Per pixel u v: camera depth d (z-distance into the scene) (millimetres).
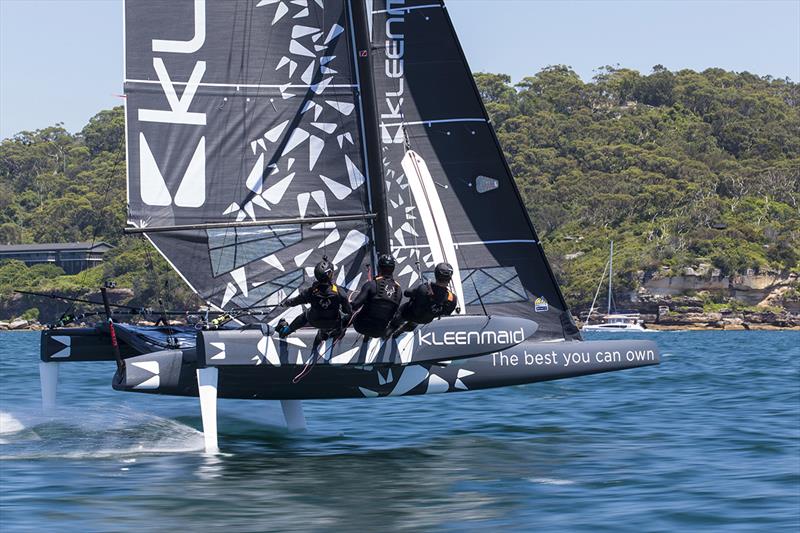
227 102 46562
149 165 45406
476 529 28734
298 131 47281
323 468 38750
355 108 47719
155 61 45625
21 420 49781
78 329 49031
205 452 42500
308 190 47312
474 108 54688
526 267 54375
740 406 60406
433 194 52500
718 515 30297
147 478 36281
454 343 44562
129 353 49062
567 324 54406
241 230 46875
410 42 55219
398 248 54594
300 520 29844
